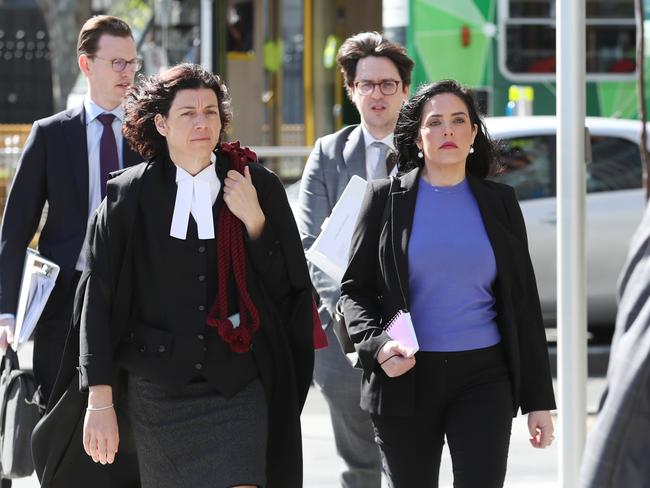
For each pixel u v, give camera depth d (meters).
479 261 7.96
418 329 7.96
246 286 7.64
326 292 9.83
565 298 10.10
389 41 10.04
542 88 25.12
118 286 7.66
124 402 7.91
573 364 10.07
